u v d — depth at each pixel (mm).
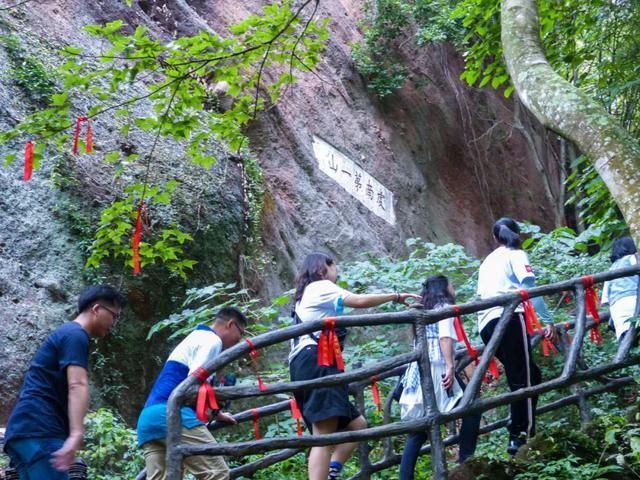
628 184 3889
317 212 11227
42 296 7004
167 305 7785
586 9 8234
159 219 8016
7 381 6379
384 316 4160
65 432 3529
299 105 12352
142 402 7285
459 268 7332
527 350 4887
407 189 13828
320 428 4137
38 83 8227
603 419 5070
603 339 7105
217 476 4074
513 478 4715
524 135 17031
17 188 7422
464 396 4352
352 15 15359
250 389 3760
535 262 7812
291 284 9922
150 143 8797
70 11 9742
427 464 5785
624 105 10570
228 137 6422
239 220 9016
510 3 5121
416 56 15742
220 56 5711
